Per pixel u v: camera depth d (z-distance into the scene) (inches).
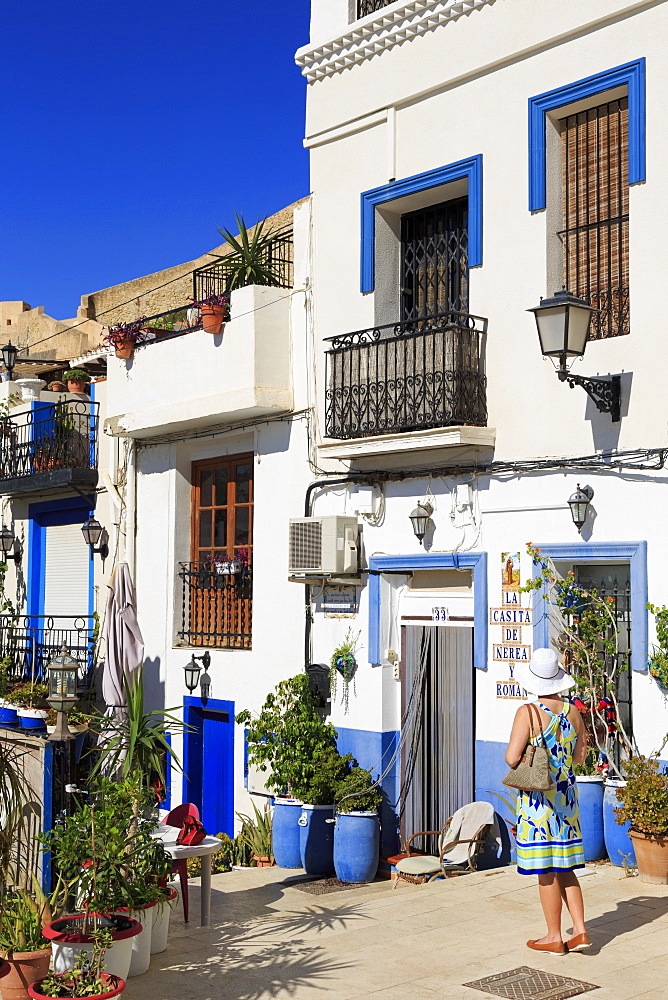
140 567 630.5
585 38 393.4
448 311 442.3
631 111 374.9
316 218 502.9
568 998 240.4
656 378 365.7
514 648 406.0
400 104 462.9
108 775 290.5
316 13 504.1
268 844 484.7
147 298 903.7
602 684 379.6
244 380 516.1
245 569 562.3
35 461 735.1
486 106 428.1
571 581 386.9
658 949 273.3
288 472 521.0
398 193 460.8
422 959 273.6
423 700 456.8
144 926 268.7
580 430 388.8
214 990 254.8
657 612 357.7
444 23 443.2
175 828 341.1
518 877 363.9
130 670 567.5
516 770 264.2
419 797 455.8
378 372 453.7
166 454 613.9
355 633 477.7
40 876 289.7
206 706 566.6
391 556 458.9
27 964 249.6
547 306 354.0
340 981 258.5
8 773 296.0
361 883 432.5
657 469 362.6
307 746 473.7
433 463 442.9
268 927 313.9
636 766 346.6
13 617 746.8
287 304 523.5
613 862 362.0
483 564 417.7
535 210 407.5
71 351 946.1
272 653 525.3
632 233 374.9
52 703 373.4
